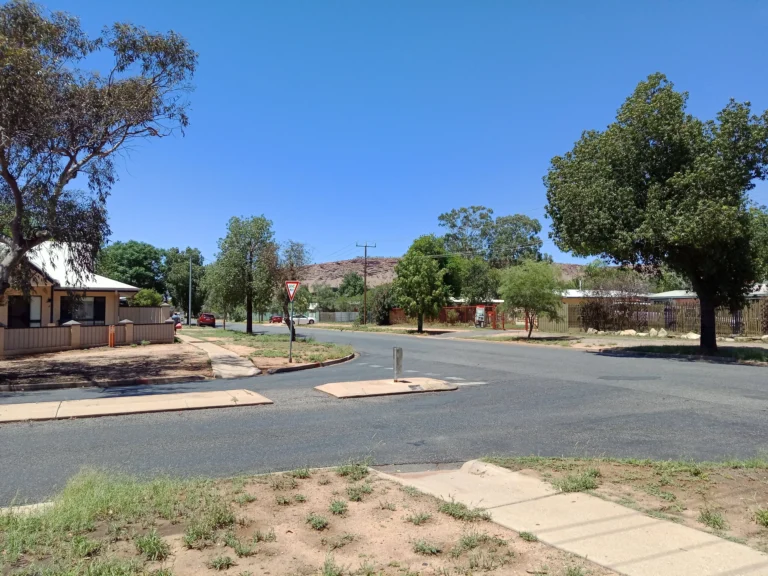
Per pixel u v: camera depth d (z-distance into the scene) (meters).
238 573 3.93
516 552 4.23
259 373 18.27
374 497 5.64
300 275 39.62
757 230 26.58
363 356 24.77
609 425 9.62
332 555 4.23
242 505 5.38
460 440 8.66
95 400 12.18
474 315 54.12
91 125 17.64
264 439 8.77
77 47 17.81
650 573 3.87
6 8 16.08
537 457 7.35
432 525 4.85
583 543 4.39
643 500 5.46
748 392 13.05
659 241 21.80
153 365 19.28
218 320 90.75
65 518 4.83
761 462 6.75
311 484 6.12
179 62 18.70
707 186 20.98
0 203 18.59
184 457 7.68
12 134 15.33
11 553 4.18
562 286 35.16
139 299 52.44
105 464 7.30
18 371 17.55
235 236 38.78
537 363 20.48
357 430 9.42
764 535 4.54
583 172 24.23
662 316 36.47
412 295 46.22
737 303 23.83
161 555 4.20
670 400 12.03
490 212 97.12
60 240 18.11
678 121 22.22
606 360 21.59
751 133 21.25
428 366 19.83
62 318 31.08
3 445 8.39
